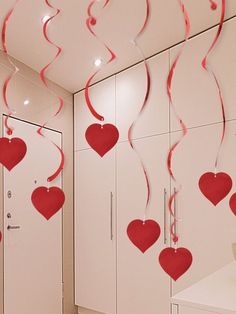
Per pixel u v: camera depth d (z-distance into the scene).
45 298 3.36
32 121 3.29
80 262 3.77
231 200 0.81
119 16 2.60
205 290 1.32
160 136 3.19
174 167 3.06
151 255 3.13
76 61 3.21
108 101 3.65
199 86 2.99
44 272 3.36
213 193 0.78
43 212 0.71
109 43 2.96
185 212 2.96
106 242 3.52
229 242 2.70
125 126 3.47
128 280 3.29
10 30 2.63
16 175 3.07
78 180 3.87
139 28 2.79
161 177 3.14
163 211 3.09
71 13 2.48
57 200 0.71
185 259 0.78
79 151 3.87
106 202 3.55
